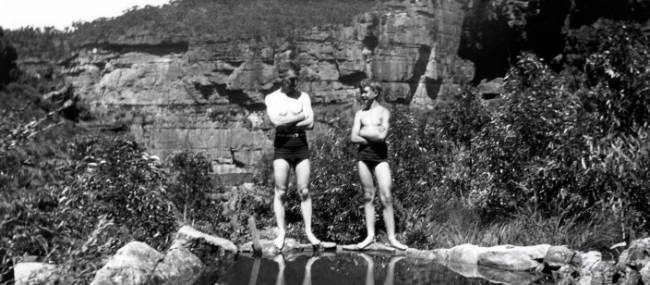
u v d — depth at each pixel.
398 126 11.94
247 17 159.62
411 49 145.50
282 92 6.74
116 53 162.62
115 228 7.88
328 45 147.38
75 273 5.60
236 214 10.89
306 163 6.76
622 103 8.43
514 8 20.28
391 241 6.92
